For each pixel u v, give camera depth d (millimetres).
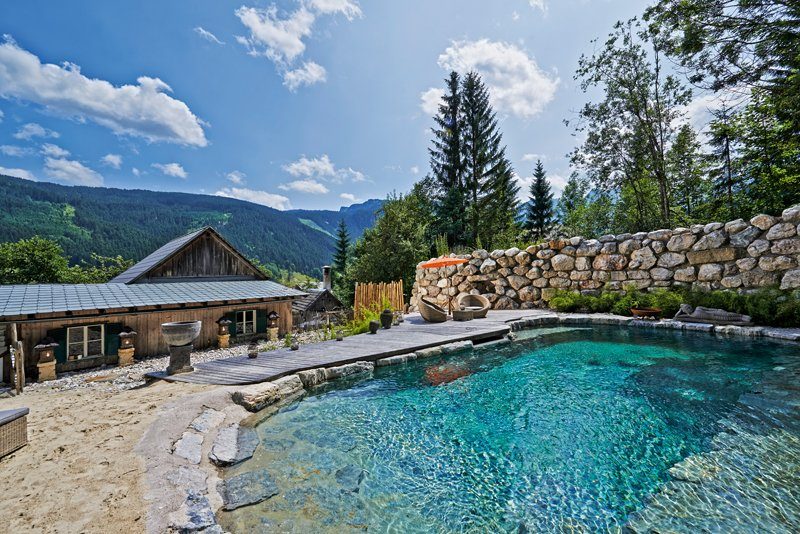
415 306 16078
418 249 23688
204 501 2520
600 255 11273
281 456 3406
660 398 4570
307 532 2369
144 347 9961
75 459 2965
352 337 8336
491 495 2822
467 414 4391
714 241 9133
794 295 7605
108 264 30406
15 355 6223
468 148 26219
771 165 13109
